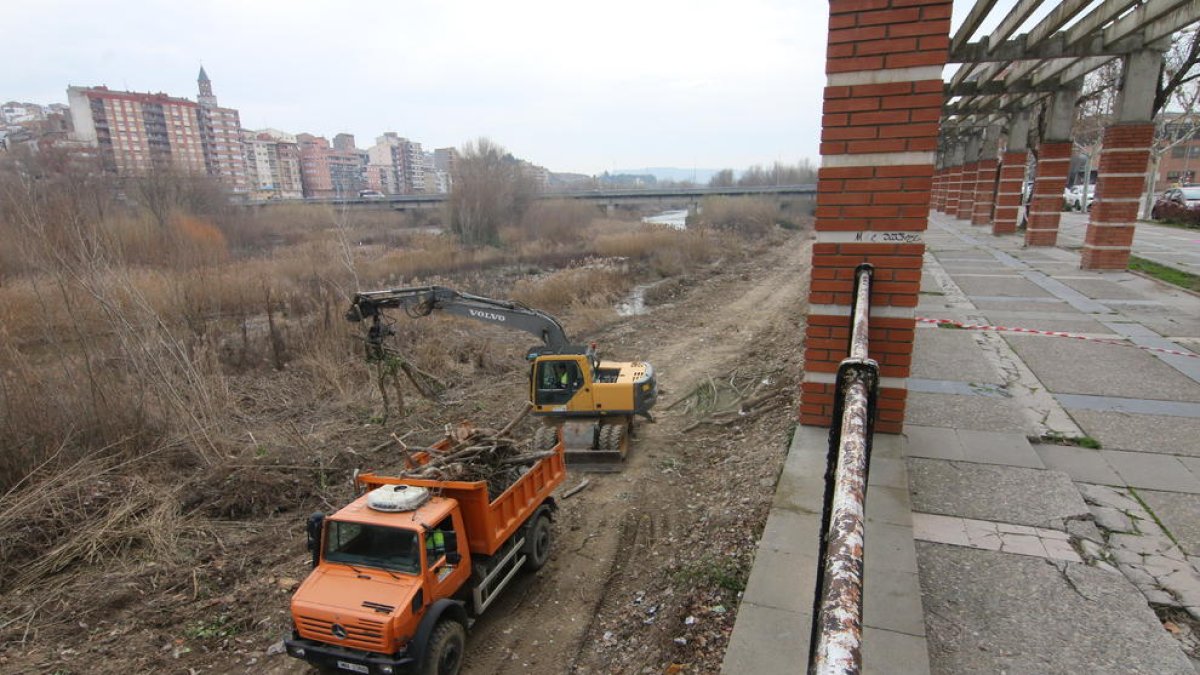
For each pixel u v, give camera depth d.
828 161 6.60
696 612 6.28
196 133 132.75
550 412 11.96
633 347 19.94
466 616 7.04
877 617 4.42
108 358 13.45
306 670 7.00
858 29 6.24
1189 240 26.91
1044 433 7.57
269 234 47.44
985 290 16.34
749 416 12.80
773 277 31.81
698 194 73.19
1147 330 12.06
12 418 10.50
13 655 7.15
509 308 11.91
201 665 7.12
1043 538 5.52
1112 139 17.70
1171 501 6.08
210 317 19.42
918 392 9.01
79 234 12.85
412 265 33.38
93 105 116.81
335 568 6.74
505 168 52.84
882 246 6.61
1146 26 15.48
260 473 10.90
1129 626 4.48
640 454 12.05
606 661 6.64
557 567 8.73
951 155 43.94
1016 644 4.36
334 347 17.06
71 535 9.08
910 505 5.78
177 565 8.77
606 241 40.34
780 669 4.10
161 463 11.03
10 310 15.60
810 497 5.93
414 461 8.03
